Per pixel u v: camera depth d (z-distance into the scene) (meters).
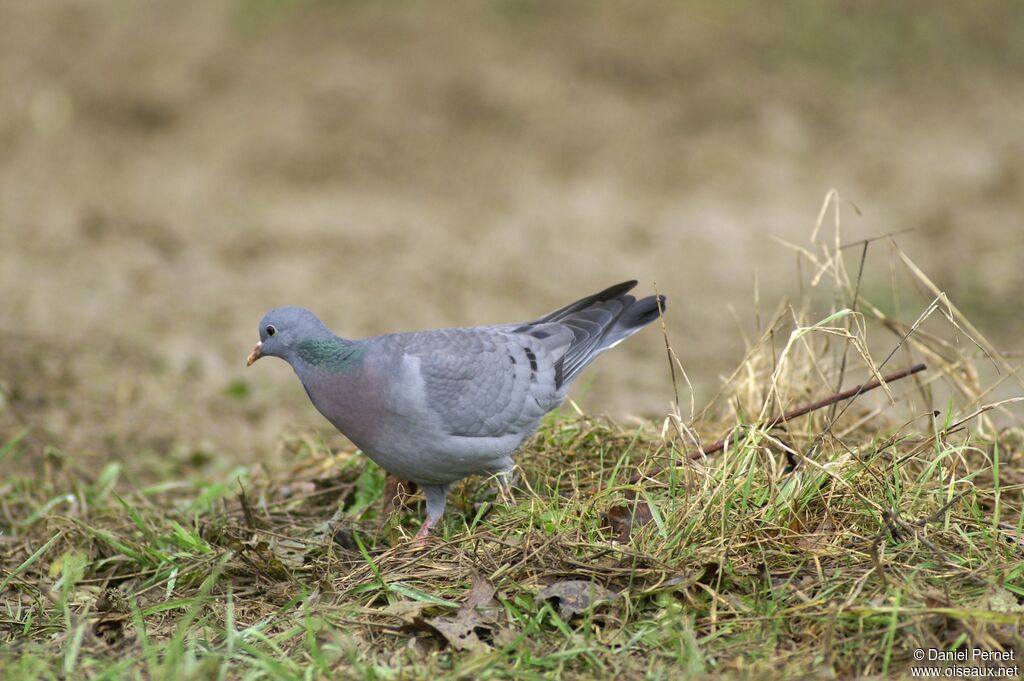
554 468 8.50
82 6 24.75
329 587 6.92
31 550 8.21
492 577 6.65
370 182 20.19
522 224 18.83
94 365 12.99
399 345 7.63
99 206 18.94
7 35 23.70
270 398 12.65
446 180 20.17
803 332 7.59
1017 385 12.03
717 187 19.94
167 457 11.02
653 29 23.58
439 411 7.52
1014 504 7.59
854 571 6.56
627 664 6.03
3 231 17.66
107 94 22.11
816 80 22.80
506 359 7.86
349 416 7.61
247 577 7.31
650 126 21.41
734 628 6.25
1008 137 21.28
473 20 23.78
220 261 16.92
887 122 21.78
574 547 6.89
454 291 15.99
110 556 7.95
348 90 21.88
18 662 6.28
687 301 15.88
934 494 7.26
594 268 17.14
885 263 16.95
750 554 6.77
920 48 23.80
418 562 7.09
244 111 21.69
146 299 15.38
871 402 10.30
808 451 7.65
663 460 8.05
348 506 8.75
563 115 21.53
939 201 19.27
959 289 15.69
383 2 24.42
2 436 10.73
